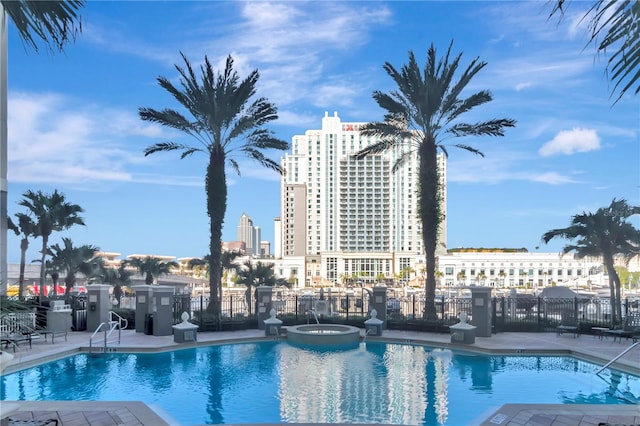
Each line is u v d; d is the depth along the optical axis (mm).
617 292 20953
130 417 7992
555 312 20641
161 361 14188
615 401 9922
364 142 170375
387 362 14094
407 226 164125
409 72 22719
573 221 22219
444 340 17141
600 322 19109
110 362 14000
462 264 133375
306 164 172500
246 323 20719
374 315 19000
